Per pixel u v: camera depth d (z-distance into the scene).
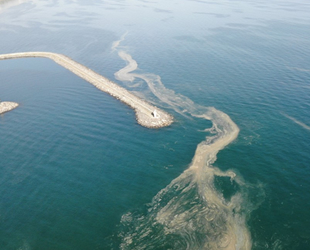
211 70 114.75
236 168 61.88
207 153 66.94
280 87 97.19
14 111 87.44
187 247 45.22
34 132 76.19
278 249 44.56
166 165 63.62
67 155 67.06
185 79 108.06
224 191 55.88
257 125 77.38
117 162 64.69
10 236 47.66
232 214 50.81
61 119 82.44
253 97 92.12
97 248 45.41
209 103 90.25
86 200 54.56
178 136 74.12
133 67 122.12
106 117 83.56
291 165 62.16
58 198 55.06
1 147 70.12
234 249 44.75
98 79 109.62
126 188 57.31
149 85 104.81
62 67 124.75
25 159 65.88
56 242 46.53
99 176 60.59
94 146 70.19
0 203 54.00
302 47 135.88
